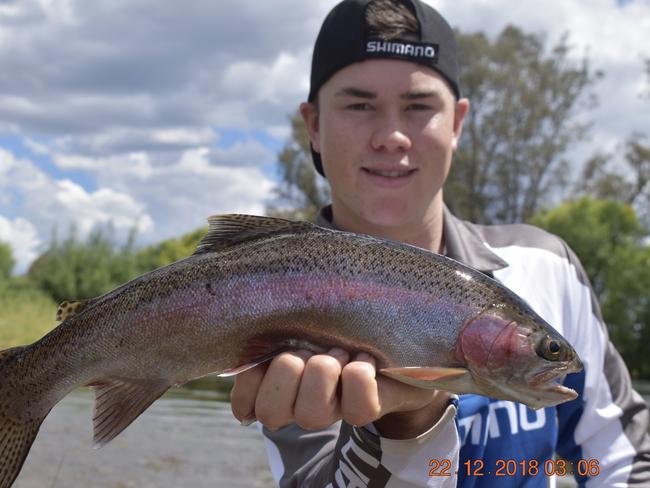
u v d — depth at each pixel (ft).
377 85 1.98
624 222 24.52
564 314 2.18
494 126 27.50
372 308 1.57
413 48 1.99
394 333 1.57
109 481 4.62
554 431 2.07
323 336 1.58
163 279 1.63
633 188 28.50
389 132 1.98
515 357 1.55
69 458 5.17
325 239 1.62
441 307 1.57
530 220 26.30
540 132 27.66
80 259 23.22
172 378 1.61
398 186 2.01
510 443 2.01
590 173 28.94
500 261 2.16
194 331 1.60
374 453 1.58
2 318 14.70
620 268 22.67
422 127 2.01
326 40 2.06
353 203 2.06
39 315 16.01
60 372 1.64
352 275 1.59
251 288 1.60
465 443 1.98
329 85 2.06
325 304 1.58
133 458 5.30
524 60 27.61
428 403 1.53
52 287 22.43
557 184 27.96
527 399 1.58
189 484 4.65
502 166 27.71
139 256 26.27
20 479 4.50
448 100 2.06
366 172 2.02
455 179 27.76
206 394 9.58
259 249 1.62
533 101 26.99
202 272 1.62
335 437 1.98
